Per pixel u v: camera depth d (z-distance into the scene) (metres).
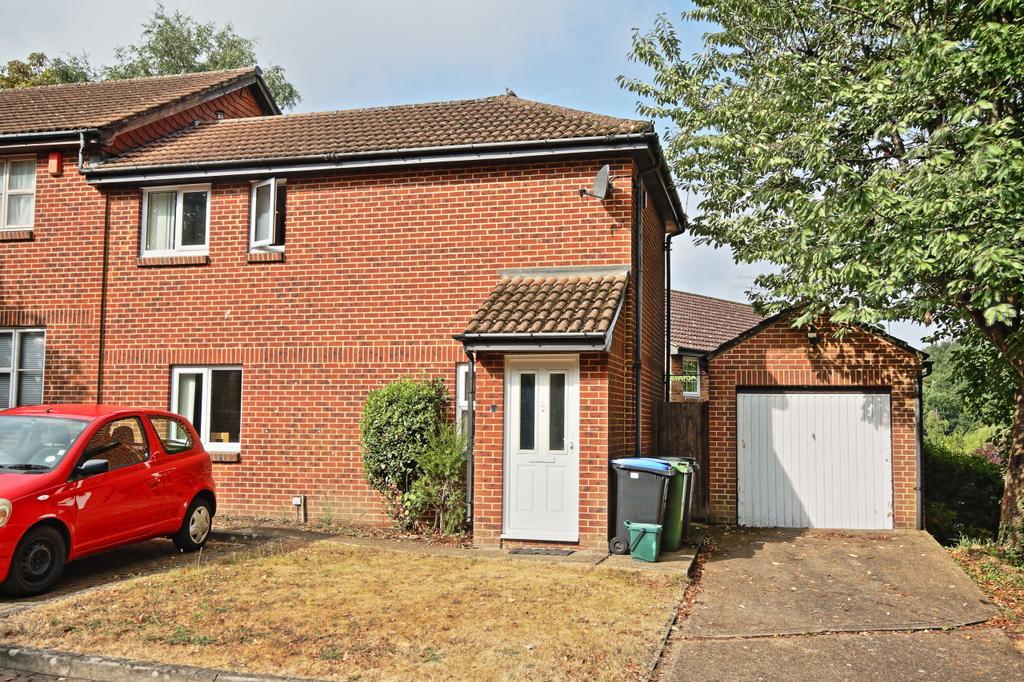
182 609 7.12
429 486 11.02
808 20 12.55
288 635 6.51
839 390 12.84
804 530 12.47
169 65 31.86
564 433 10.05
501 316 10.22
